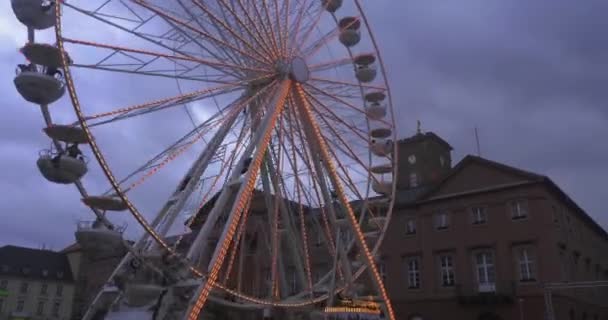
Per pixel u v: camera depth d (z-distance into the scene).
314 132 28.20
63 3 20.84
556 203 48.53
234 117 27.42
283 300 28.25
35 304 97.19
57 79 21.48
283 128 29.25
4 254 99.62
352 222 28.23
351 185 30.45
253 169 25.05
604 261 61.81
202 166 26.78
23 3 20.78
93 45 21.55
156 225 25.77
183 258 22.39
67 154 21.48
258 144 25.86
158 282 22.33
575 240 51.38
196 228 31.12
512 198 47.66
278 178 29.09
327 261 53.56
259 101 28.11
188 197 26.36
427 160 62.28
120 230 21.83
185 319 21.33
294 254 29.91
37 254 103.12
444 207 51.09
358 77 32.34
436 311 48.78
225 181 26.91
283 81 27.95
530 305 44.19
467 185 50.66
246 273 44.69
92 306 24.45
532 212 46.38
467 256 48.47
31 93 21.05
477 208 49.44
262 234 43.09
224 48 26.61
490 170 49.78
